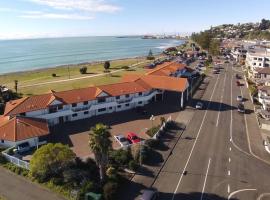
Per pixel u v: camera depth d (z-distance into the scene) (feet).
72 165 156.25
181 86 279.90
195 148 192.34
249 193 142.61
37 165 146.72
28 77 472.44
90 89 256.73
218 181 152.97
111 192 132.87
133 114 258.78
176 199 136.87
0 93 292.40
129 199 135.44
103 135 131.13
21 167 161.07
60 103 229.04
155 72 332.80
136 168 162.61
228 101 303.07
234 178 156.15
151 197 131.95
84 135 211.41
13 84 397.60
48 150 149.89
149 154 179.73
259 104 289.53
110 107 261.24
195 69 483.51
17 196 136.46
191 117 252.62
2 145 187.01
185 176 157.48
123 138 199.00
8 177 153.48
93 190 134.92
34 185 145.59
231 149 191.62
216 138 209.15
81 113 244.42
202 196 139.54
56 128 223.92
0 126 194.08
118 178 148.25
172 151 187.32
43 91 346.95
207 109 275.39
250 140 206.80
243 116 257.34
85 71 479.82
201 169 165.17
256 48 602.85
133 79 305.73
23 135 186.19
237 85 375.45
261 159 178.70
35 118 211.61
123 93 261.85
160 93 299.99
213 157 180.04
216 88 358.64
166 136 211.20
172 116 254.68
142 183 149.69
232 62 584.40
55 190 140.26
